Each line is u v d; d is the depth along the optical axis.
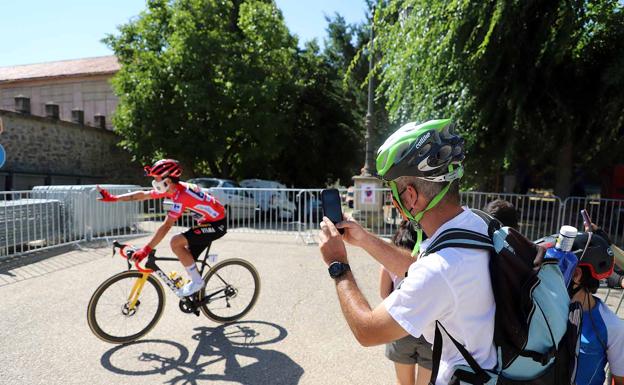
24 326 3.98
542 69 7.64
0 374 3.09
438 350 1.22
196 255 3.90
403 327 1.10
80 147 17.41
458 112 7.57
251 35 16.03
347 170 24.11
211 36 15.06
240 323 4.14
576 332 1.32
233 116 15.93
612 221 7.58
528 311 1.11
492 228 1.23
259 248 7.82
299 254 7.31
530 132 8.60
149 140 15.32
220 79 15.45
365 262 6.74
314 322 4.19
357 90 20.97
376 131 19.55
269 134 16.23
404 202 1.29
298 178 23.58
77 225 8.27
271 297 4.95
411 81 8.26
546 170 11.80
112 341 3.56
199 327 4.03
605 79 6.97
